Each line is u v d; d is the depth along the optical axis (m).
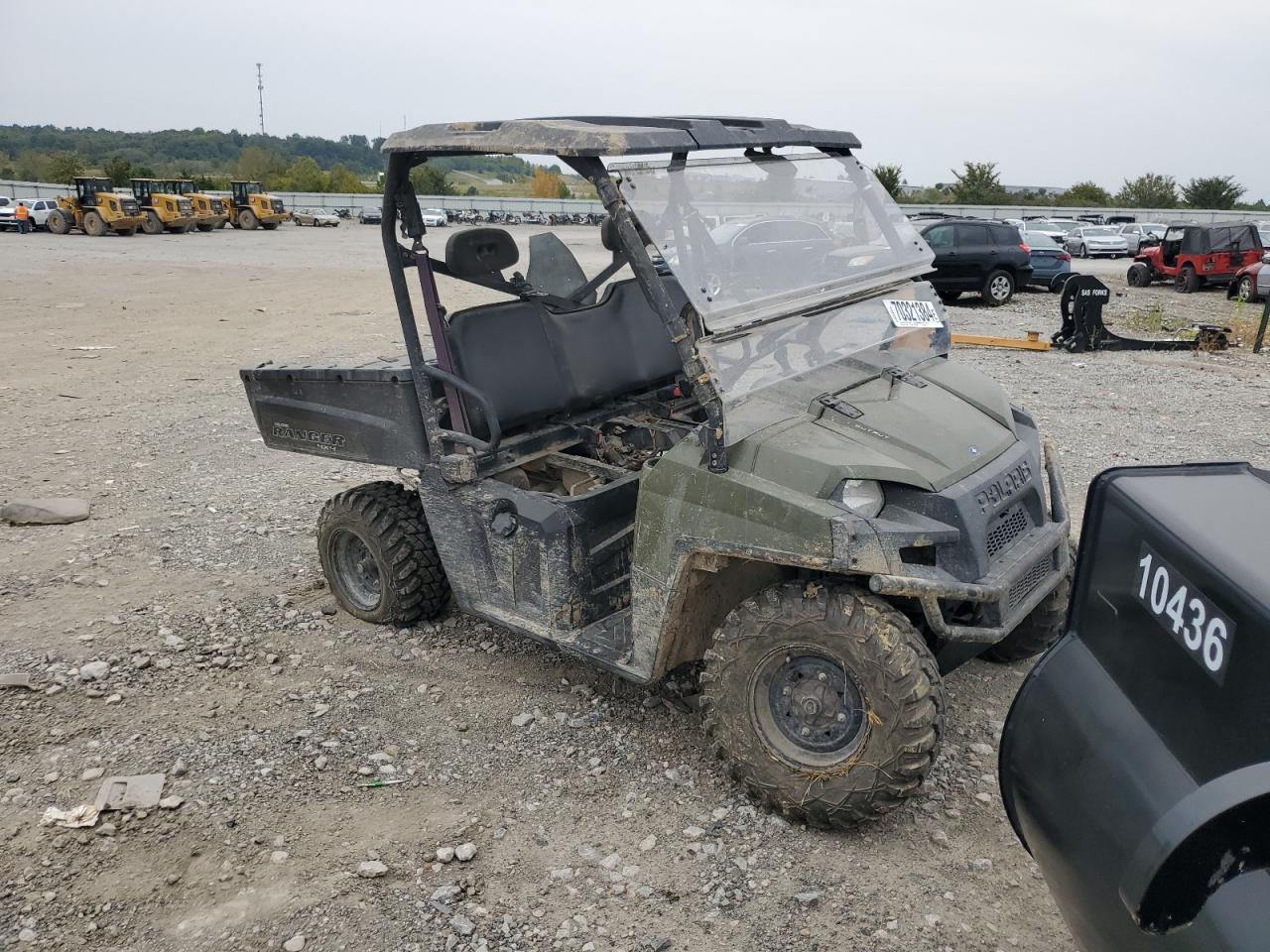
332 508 4.77
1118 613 2.11
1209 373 11.09
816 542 2.96
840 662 3.05
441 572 4.68
